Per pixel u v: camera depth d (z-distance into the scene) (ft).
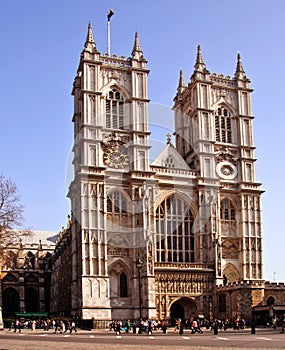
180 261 339.98
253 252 353.51
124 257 324.60
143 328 268.21
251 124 379.76
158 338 197.47
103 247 317.22
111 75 352.08
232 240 354.74
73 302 328.90
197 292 327.67
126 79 355.36
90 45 348.38
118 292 319.47
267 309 292.20
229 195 361.30
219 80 382.42
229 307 315.37
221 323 283.38
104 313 305.94
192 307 330.34
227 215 359.05
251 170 370.12
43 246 535.19
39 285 501.56
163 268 321.32
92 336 221.46
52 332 269.64
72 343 166.61
